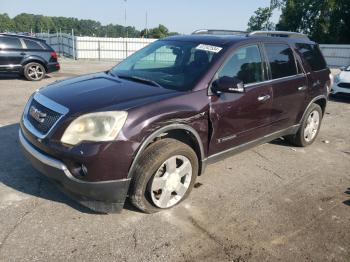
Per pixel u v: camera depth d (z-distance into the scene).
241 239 3.26
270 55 4.64
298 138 5.61
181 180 3.69
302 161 5.26
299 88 5.07
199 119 3.63
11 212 3.41
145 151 3.31
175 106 3.42
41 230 3.18
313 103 5.57
